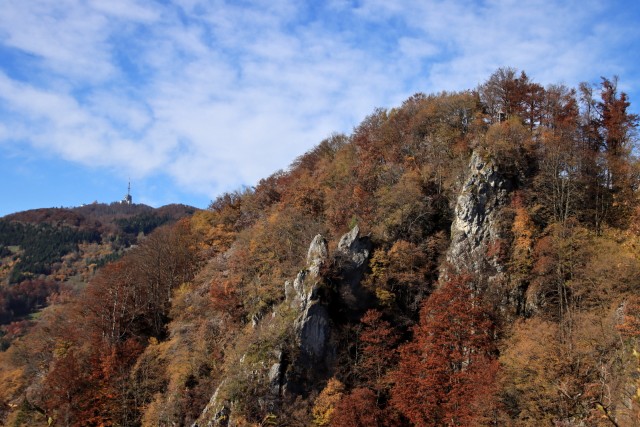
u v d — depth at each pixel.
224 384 69.94
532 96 91.44
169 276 108.69
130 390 82.38
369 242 79.31
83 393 82.19
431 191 85.50
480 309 66.75
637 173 76.75
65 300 153.50
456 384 61.75
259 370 68.69
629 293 61.91
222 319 85.50
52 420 72.94
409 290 76.62
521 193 76.81
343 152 109.88
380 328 71.44
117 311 99.50
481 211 76.31
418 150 94.31
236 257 95.06
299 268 79.88
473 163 80.12
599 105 86.88
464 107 94.94
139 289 104.94
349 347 72.06
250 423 64.38
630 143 81.44
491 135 81.62
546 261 69.50
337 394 66.31
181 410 74.38
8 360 103.69
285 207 100.31
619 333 56.19
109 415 80.31
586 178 77.75
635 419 31.55
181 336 89.31
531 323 66.06
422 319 70.88
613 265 65.31
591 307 64.19
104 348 90.25
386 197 85.25
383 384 68.19
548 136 81.75
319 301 72.56
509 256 72.56
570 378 53.44
